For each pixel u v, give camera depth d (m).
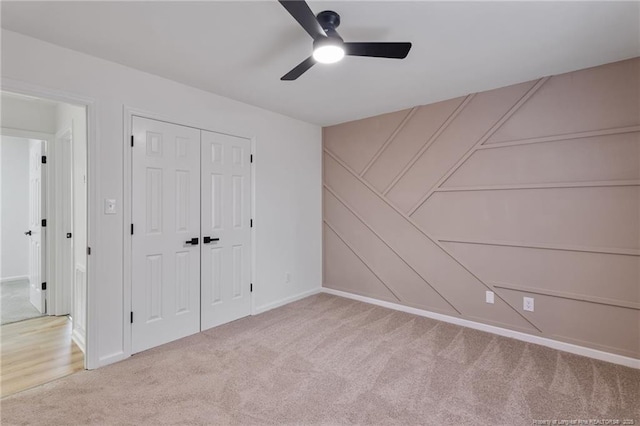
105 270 2.40
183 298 2.90
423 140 3.42
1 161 5.00
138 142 2.58
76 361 2.46
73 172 2.85
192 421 1.79
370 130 3.87
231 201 3.29
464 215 3.16
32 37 2.05
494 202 2.98
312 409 1.90
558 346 2.67
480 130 3.04
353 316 3.45
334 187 4.27
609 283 2.46
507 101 2.88
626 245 2.39
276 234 3.77
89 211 2.32
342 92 3.04
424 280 3.45
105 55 2.31
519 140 2.82
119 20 1.87
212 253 3.13
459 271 3.21
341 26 1.92
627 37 2.06
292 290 3.98
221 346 2.72
